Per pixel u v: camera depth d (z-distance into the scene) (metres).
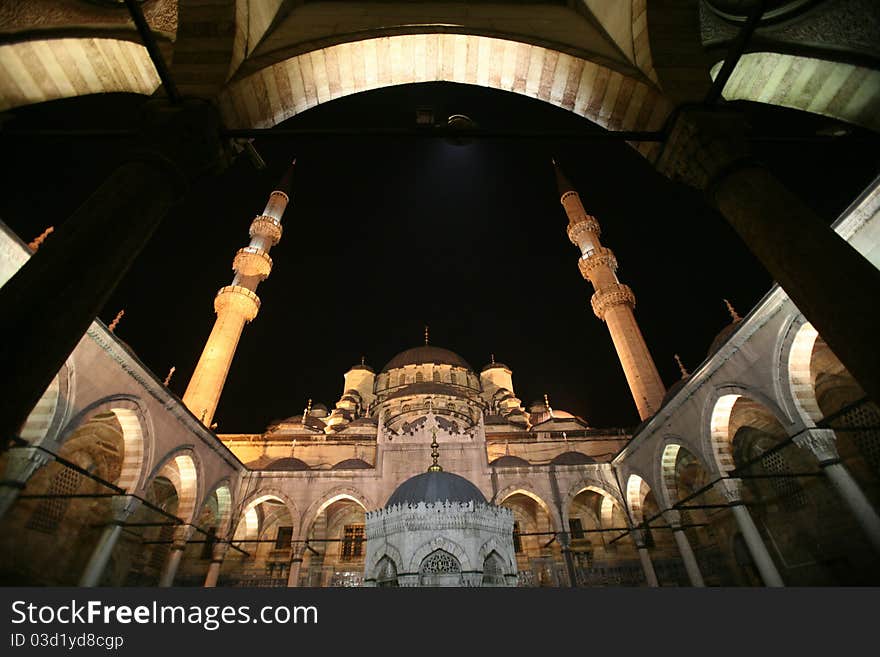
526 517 37.88
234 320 43.56
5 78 10.85
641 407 39.19
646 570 30.02
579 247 51.94
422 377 58.59
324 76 11.91
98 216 6.52
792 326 17.67
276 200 54.91
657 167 9.88
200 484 26.34
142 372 20.27
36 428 15.82
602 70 11.23
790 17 11.09
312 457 44.59
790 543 24.52
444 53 12.66
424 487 20.62
